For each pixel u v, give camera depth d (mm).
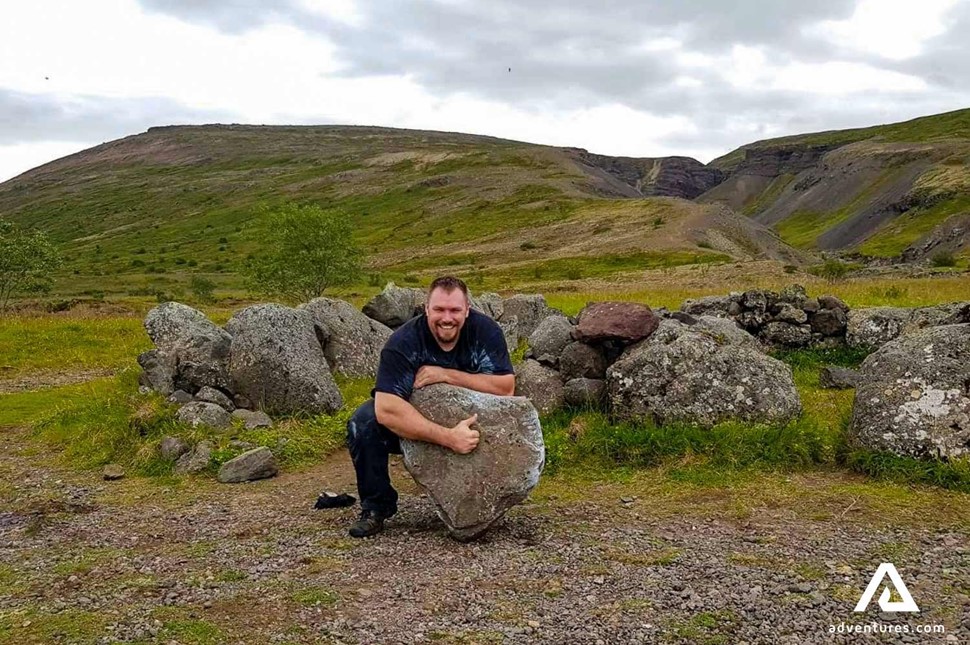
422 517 7230
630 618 4957
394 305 16438
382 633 4816
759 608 5094
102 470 9531
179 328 12852
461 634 4785
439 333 6531
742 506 7156
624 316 10578
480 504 6332
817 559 5922
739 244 103562
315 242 47500
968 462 7660
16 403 14086
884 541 6285
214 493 8445
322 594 5398
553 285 60125
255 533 6988
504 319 17250
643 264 86000
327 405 11305
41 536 7102
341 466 9398
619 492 7746
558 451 8688
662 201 131750
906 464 7824
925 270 58281
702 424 9102
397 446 6832
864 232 196375
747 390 9234
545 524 6871
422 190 182375
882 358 8703
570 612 5062
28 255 38125
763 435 8562
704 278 57719
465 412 6422
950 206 174375
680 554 6051
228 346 12125
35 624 4977
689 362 9359
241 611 5160
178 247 155125
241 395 11375
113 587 5641
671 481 7945
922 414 7996
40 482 9133
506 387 6742
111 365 19578
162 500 8242
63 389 15477
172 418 10422
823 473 8094
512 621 4941
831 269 51594
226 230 169125
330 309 14430
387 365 6504
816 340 14547
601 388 10203
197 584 5660
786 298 14805
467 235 134375
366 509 6812
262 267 48188
